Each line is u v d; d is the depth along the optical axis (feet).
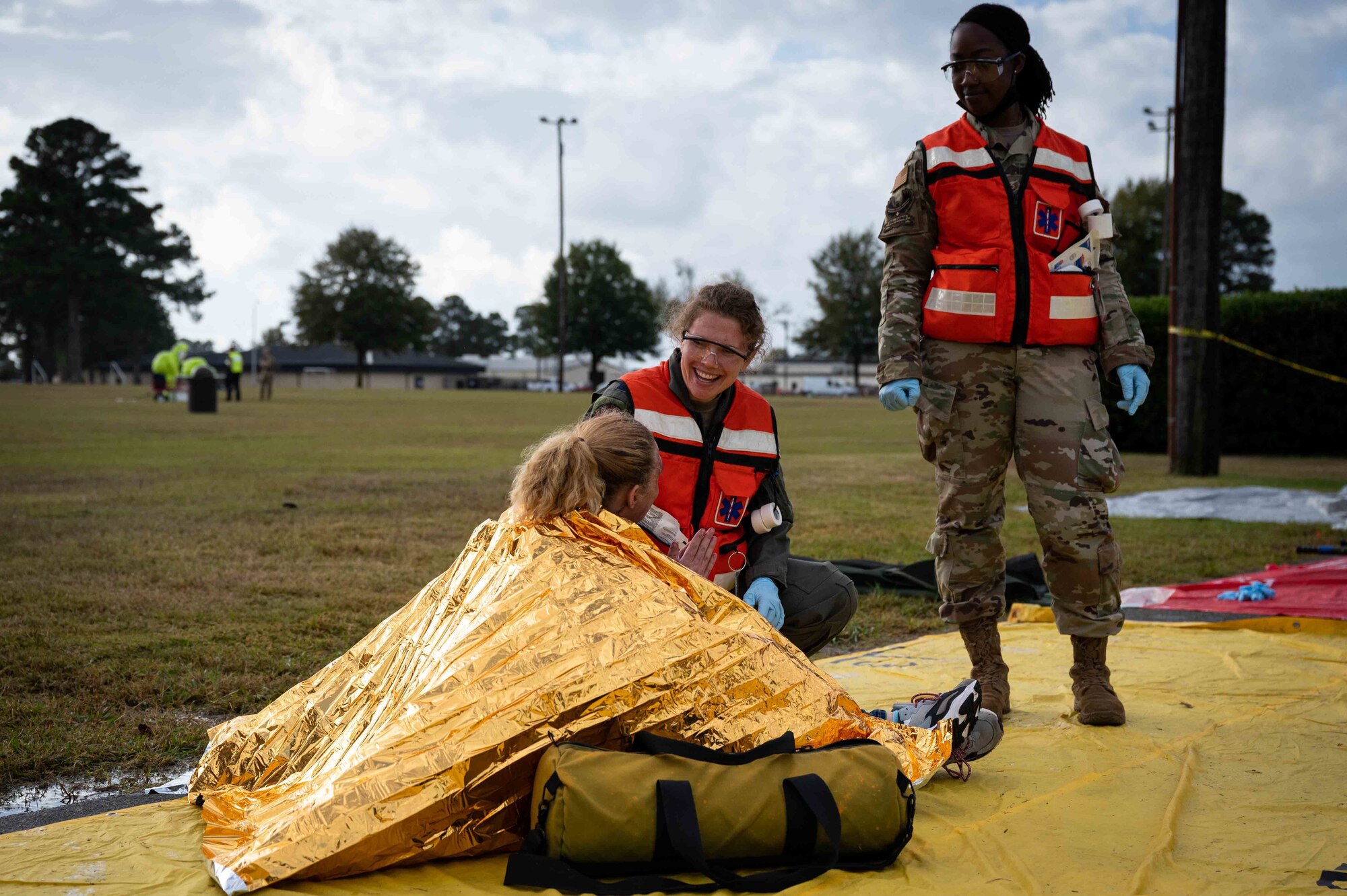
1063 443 11.90
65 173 287.89
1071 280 12.11
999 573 12.50
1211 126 44.91
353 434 68.39
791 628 11.72
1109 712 11.79
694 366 10.49
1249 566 23.35
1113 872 7.99
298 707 9.59
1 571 19.94
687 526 10.71
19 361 337.93
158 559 21.50
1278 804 9.39
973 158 12.21
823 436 76.89
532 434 70.28
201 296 354.54
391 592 18.75
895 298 12.35
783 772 8.04
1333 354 62.08
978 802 9.50
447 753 7.81
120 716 12.05
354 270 280.72
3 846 8.30
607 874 7.73
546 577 8.60
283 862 7.39
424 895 7.42
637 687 8.28
